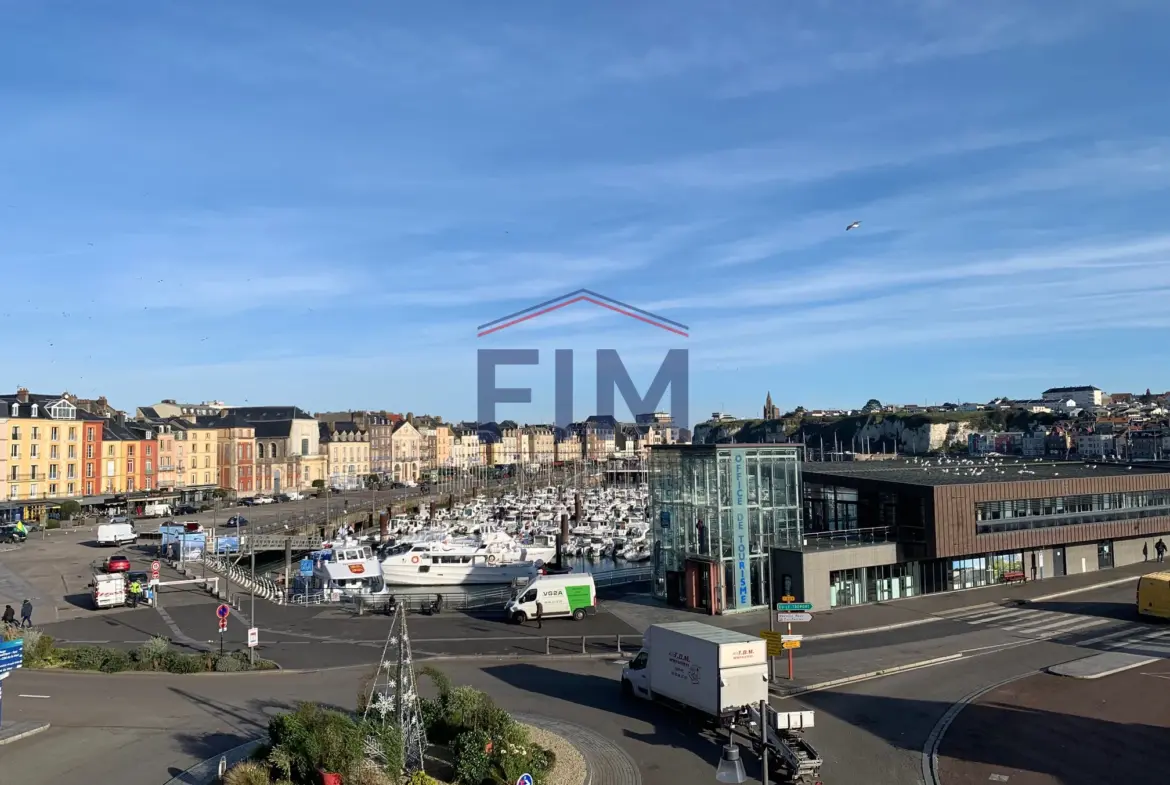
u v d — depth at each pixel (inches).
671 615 1808.6
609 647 1525.6
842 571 1882.4
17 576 2544.3
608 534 4232.3
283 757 818.2
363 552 2824.8
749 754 967.6
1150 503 2425.0
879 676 1309.1
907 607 1856.5
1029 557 2196.1
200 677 1305.4
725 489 1829.5
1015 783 881.5
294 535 3708.2
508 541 3535.9
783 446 1903.3
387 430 7770.7
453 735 940.0
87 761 915.4
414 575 2785.4
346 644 1574.8
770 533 1883.6
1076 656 1406.3
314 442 6594.5
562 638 1604.3
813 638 1569.9
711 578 1809.8
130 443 5132.9
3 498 4266.7
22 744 973.2
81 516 4163.4
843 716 1107.9
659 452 2010.3
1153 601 1683.1
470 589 2731.3
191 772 879.7
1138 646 1467.8
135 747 960.9
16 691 1208.2
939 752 973.2
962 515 1988.2
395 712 906.1
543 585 1784.0
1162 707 1120.8
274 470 6205.7
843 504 2304.4
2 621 1755.7
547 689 1242.6
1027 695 1189.7
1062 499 2210.9
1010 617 1748.3
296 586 2618.1
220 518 4434.1
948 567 2058.3
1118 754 956.0
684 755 957.2
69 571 2650.1
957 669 1343.5
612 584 2242.9
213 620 1844.2
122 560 2534.5
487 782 837.2
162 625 1797.5
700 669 1040.2
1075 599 1941.4
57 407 4594.0
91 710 1110.4
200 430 5821.9
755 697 1024.2
